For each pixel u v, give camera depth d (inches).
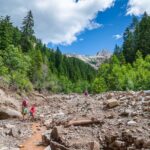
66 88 4899.1
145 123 629.0
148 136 537.0
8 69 2193.7
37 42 6835.6
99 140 595.5
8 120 983.0
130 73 3425.2
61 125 762.8
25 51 4160.9
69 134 630.5
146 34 4544.8
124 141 548.7
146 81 3088.1
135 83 3233.3
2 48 2728.8
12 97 1465.3
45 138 665.0
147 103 797.9
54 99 1669.5
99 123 697.6
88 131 652.1
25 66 2432.3
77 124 708.7
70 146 569.6
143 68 3575.3
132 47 4712.1
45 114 1048.2
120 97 1098.1
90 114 844.6
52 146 590.6
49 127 807.1
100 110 906.7
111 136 571.8
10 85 1685.5
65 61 6968.5
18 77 1935.3
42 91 3348.9
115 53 5187.0
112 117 747.4
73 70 6673.2
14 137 729.6
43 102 1535.4
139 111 741.3
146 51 4443.9
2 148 630.5
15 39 4072.3
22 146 660.1
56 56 6801.2
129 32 4879.4
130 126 619.5
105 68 3912.4
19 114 1042.7
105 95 1413.6
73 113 955.3
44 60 5728.3
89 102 1160.8
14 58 2278.5
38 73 3624.5
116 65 3752.5
